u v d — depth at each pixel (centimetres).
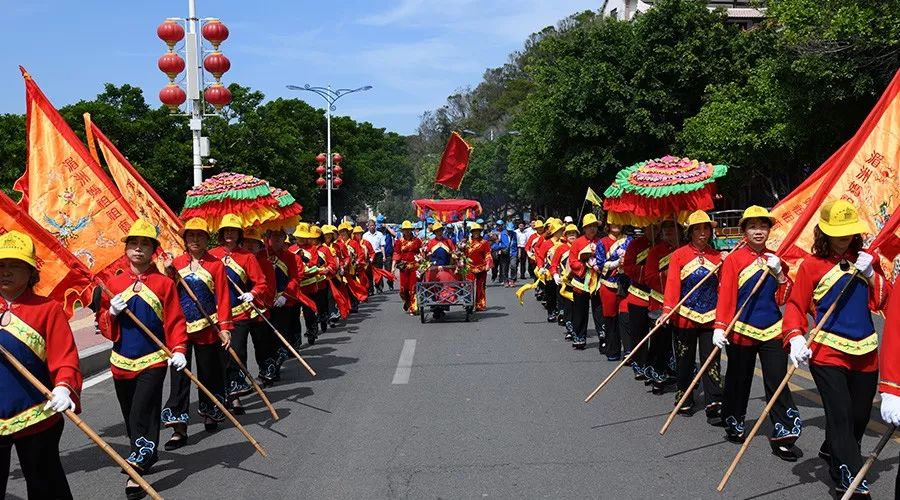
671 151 3069
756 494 573
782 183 2742
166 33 1809
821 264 566
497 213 7594
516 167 4391
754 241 678
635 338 973
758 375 1005
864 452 671
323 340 1402
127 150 3238
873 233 759
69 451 737
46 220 773
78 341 1270
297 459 684
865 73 1972
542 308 1869
